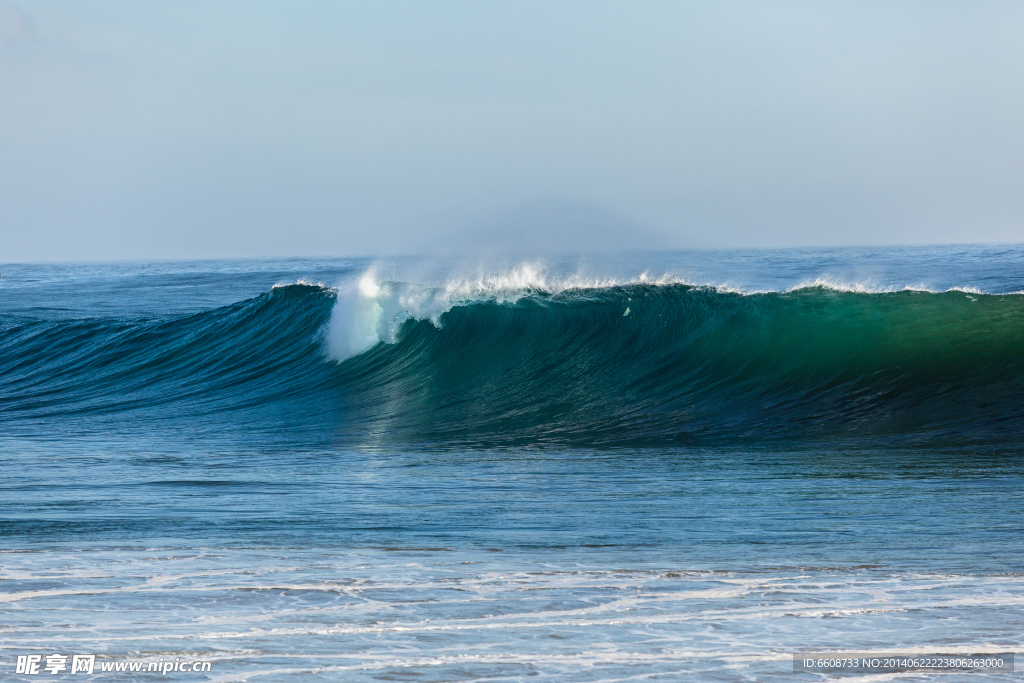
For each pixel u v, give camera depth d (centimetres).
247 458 3609
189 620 1501
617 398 4859
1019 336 4609
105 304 15800
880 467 3030
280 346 6856
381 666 1295
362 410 5022
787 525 2227
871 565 1831
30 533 2192
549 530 2206
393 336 6262
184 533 2188
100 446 4019
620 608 1566
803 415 4131
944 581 1706
